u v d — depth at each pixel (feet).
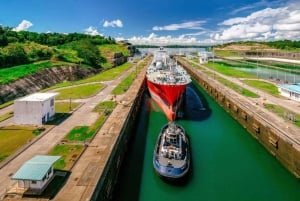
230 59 572.10
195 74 347.36
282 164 116.98
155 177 106.73
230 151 132.36
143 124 172.35
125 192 96.53
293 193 97.04
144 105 216.54
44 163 76.48
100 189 77.25
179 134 119.55
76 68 330.95
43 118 127.85
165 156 106.63
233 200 92.38
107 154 94.27
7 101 192.34
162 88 174.60
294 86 196.03
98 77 287.69
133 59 568.41
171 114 169.89
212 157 125.29
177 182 100.53
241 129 163.22
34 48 352.28
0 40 340.59
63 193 71.05
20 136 111.86
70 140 107.34
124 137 125.29
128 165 117.08
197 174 109.09
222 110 206.80
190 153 129.18
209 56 630.74
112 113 147.02
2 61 269.44
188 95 258.57
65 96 190.19
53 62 324.19
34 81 244.63
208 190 97.71
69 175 80.12
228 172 111.45
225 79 279.08
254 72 393.29
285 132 121.08
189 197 93.66
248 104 171.01
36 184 70.69
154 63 293.64
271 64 496.23
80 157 92.12
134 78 277.85
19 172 71.77
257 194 96.17
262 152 131.13
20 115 126.41
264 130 134.00
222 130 161.68
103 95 194.29
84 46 472.03
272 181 104.53
